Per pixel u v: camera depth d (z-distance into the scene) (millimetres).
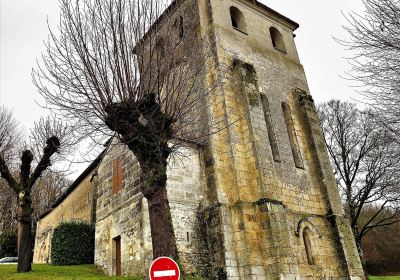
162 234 11695
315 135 23000
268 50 24969
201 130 19688
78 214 28734
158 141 12719
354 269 19719
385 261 50469
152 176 12336
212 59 21484
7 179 18328
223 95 20219
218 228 17547
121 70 13148
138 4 14031
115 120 12734
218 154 19234
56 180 41281
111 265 19250
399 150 17766
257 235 17391
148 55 13875
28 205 18172
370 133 31656
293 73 25531
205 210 18391
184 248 17047
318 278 18516
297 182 20828
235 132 19578
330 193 21406
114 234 19703
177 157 18469
